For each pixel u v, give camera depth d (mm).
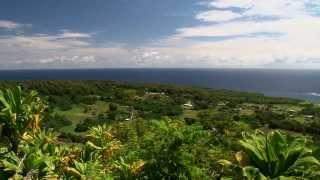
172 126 15820
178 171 14992
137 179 16734
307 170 8602
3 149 17578
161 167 15250
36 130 18859
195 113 97500
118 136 25656
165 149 15266
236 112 98812
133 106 101375
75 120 82188
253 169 8445
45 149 18844
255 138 9039
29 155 16578
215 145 16438
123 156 19156
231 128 18328
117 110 94938
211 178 14562
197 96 132750
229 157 15039
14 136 18078
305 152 8641
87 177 19797
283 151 8641
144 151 16234
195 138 15391
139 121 24594
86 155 23609
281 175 8633
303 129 80875
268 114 93438
